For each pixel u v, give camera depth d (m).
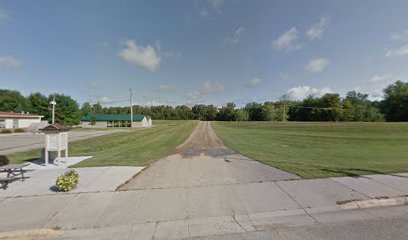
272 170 7.86
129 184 6.39
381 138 24.89
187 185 6.30
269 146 16.02
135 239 3.73
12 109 58.91
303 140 21.59
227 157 10.84
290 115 92.75
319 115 84.06
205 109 122.69
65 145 10.05
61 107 57.88
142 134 29.53
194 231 3.96
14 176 7.32
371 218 4.36
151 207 4.88
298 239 3.66
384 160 10.08
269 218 4.41
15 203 5.11
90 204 5.04
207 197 5.41
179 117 121.81
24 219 4.35
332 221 4.26
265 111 95.31
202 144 17.08
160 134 29.23
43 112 57.31
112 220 4.32
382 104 77.25
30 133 33.88
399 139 23.89
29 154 12.98
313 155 11.70
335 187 5.96
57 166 8.98
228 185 6.27
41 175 7.55
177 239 3.73
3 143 19.78
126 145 16.84
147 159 10.12
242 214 4.55
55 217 4.43
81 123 65.44
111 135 28.77
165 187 6.14
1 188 6.16
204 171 7.88
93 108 110.56
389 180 6.50
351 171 7.55
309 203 5.02
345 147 16.72
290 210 4.71
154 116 120.50
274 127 47.09
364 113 78.06
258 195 5.50
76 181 6.16
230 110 108.75
